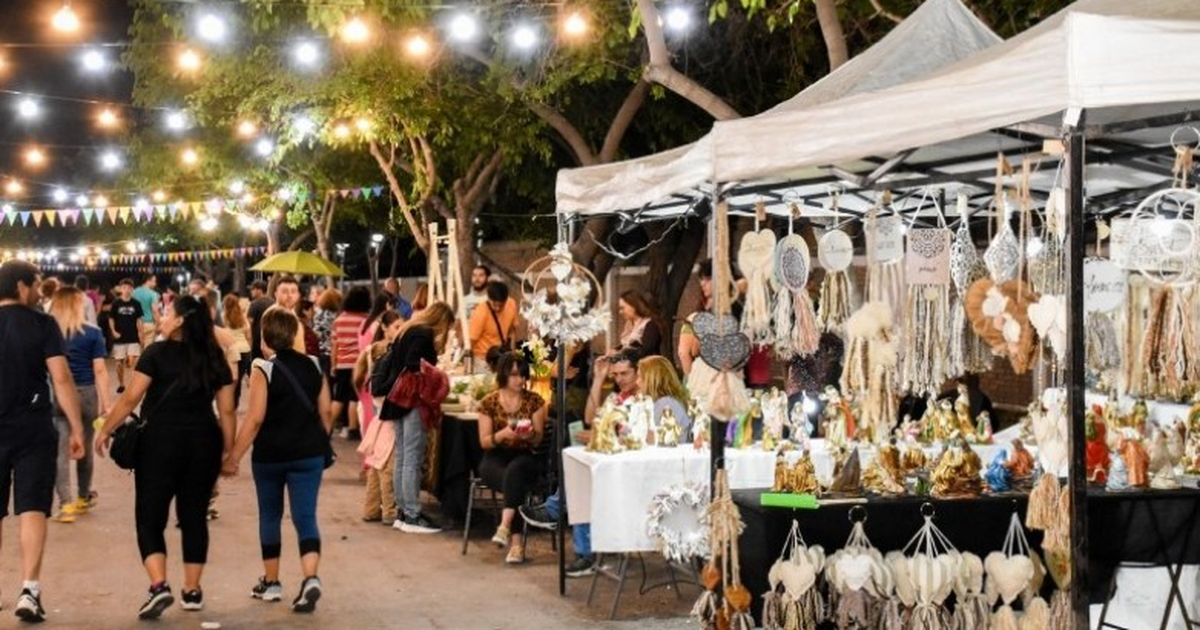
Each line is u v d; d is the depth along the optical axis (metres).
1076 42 4.34
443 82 17.97
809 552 6.38
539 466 9.90
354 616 8.02
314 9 13.02
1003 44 5.02
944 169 7.28
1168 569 6.34
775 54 16.94
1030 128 5.30
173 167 28.00
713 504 6.45
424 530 10.91
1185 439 6.56
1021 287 5.91
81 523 11.12
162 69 20.19
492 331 13.57
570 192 8.55
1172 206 6.71
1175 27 4.31
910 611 6.27
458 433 10.87
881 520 6.59
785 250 6.64
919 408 9.52
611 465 7.80
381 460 11.29
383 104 17.59
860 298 7.63
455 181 22.53
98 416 11.45
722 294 6.34
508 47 15.83
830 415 7.35
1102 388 6.99
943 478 6.62
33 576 7.79
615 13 14.56
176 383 7.87
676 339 19.41
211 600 8.42
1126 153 6.25
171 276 66.69
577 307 8.77
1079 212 4.50
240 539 10.55
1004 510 6.68
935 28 7.05
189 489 7.99
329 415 8.39
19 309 7.79
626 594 8.61
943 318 6.52
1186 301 5.23
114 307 22.34
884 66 6.93
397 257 45.16
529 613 8.09
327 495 13.02
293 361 8.22
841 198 8.36
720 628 6.38
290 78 17.61
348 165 26.62
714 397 6.32
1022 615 6.34
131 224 44.44
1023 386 15.12
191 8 16.39
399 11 14.72
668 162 7.08
